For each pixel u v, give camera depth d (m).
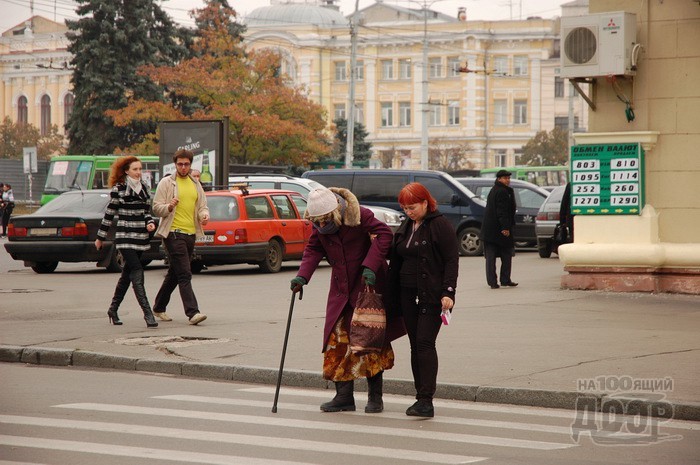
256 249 38.47
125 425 14.09
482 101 151.75
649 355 18.67
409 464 11.89
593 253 29.05
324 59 156.62
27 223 38.88
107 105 106.19
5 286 34.06
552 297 28.39
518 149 152.38
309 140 99.62
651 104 28.47
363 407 15.61
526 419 14.70
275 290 32.16
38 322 24.12
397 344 20.55
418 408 14.70
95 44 105.56
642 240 28.55
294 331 22.31
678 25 28.14
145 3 107.38
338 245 14.84
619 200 28.73
